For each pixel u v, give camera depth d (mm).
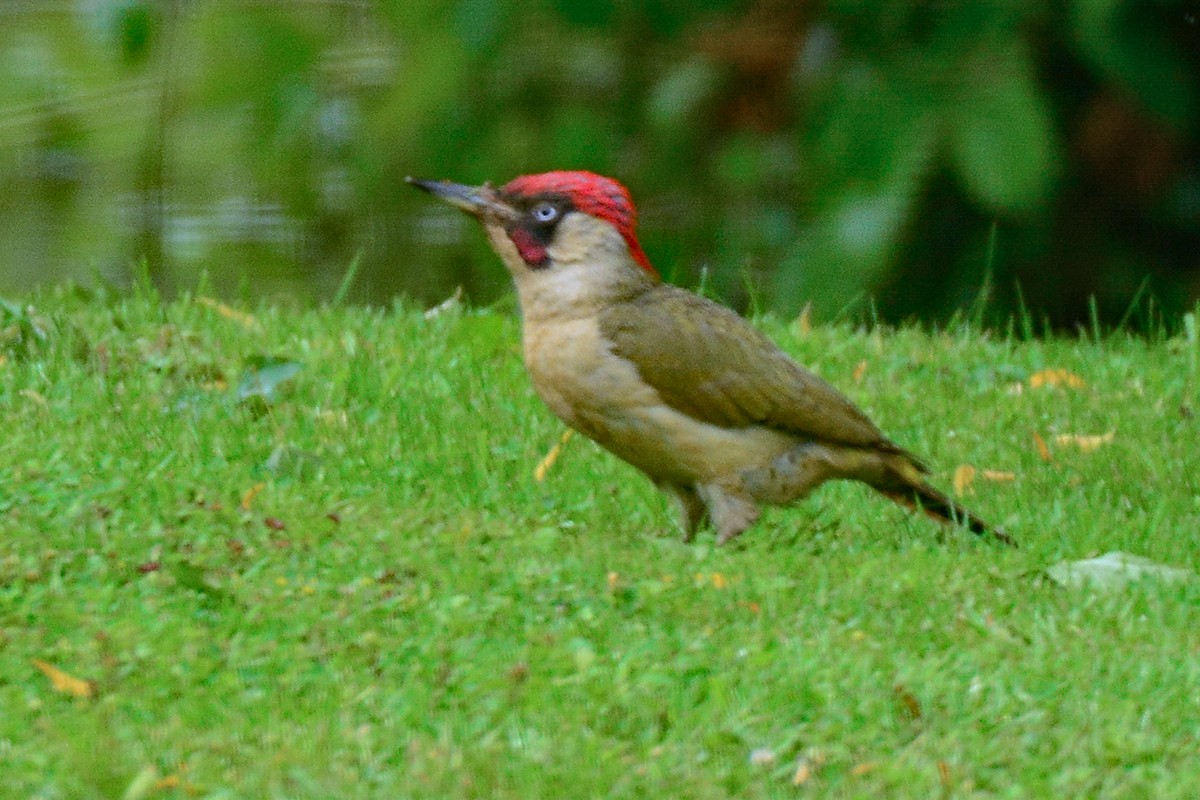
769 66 17453
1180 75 17453
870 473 10898
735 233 17906
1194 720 8312
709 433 10516
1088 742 7988
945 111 16859
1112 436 13070
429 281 18312
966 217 18328
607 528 10945
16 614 8734
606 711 8055
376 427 12203
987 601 9719
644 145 17938
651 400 10438
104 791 7199
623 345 10383
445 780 7402
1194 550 10906
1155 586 9953
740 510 10680
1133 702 8383
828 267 17016
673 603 9328
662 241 18000
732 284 17938
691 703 8242
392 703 8086
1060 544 10828
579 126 17562
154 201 18234
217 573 9430
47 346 13320
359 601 9086
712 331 10531
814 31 17391
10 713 7832
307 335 14500
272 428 12062
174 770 7480
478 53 17219
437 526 10359
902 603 9633
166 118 17938
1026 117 16781
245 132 17922
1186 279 19172
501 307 16625
